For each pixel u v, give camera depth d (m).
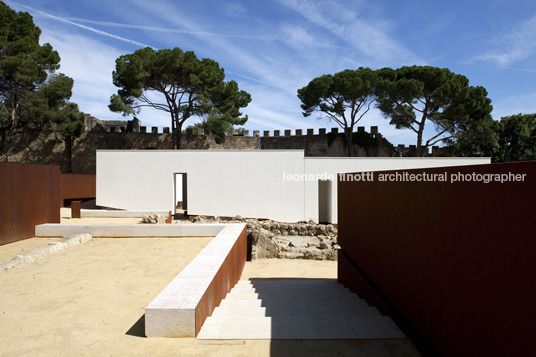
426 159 17.03
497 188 1.91
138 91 26.50
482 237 2.05
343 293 5.62
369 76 28.31
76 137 30.53
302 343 2.68
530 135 30.42
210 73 28.06
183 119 29.67
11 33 24.95
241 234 7.76
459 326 2.32
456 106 26.19
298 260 9.79
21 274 5.11
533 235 1.63
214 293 3.79
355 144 32.25
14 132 29.14
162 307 2.78
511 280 1.79
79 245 7.56
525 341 1.68
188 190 17.66
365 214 5.04
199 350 2.53
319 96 30.11
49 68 27.09
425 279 2.88
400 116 29.70
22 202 8.05
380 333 2.92
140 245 7.54
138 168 17.67
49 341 2.78
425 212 2.88
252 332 2.87
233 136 34.44
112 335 2.88
